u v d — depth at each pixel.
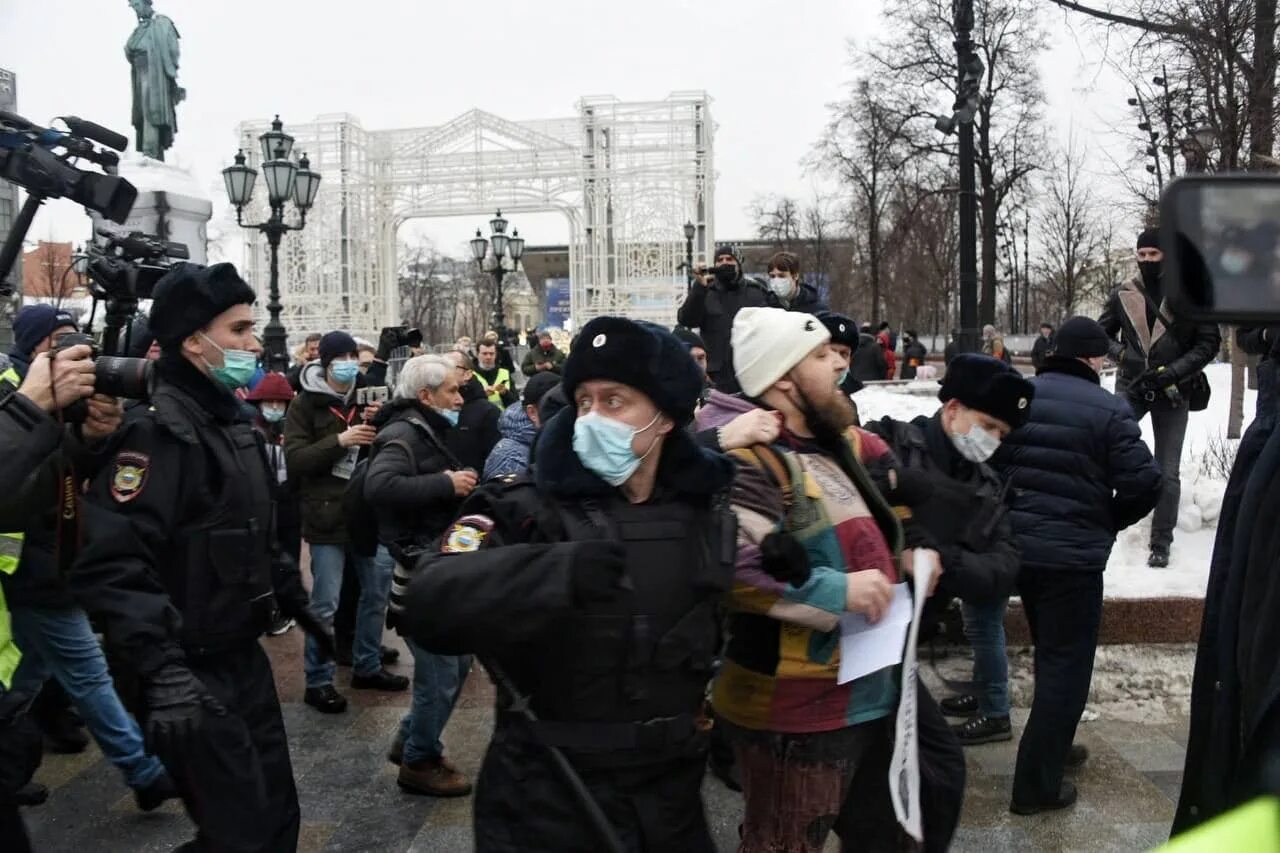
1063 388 4.00
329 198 36.59
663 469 2.23
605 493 2.21
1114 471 3.90
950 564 2.78
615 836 2.08
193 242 12.95
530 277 70.56
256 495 3.09
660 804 2.19
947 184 29.92
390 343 6.45
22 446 2.49
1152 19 9.20
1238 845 0.92
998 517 2.93
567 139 36.12
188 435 2.90
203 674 2.97
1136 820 3.99
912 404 10.79
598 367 2.13
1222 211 1.34
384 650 6.20
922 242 38.72
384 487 3.95
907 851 2.68
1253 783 1.49
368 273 37.47
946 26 26.41
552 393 3.31
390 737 5.01
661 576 2.16
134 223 12.46
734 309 6.68
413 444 4.11
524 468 4.39
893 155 31.00
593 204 35.66
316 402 5.55
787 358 2.66
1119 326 6.71
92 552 2.65
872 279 34.53
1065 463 3.89
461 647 2.07
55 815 4.17
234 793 2.72
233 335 3.00
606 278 35.59
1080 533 3.88
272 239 13.17
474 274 61.91
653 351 2.14
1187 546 6.41
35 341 4.29
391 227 37.56
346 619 6.24
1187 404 6.21
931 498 2.88
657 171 35.25
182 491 2.91
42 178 2.99
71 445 2.88
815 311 6.68
